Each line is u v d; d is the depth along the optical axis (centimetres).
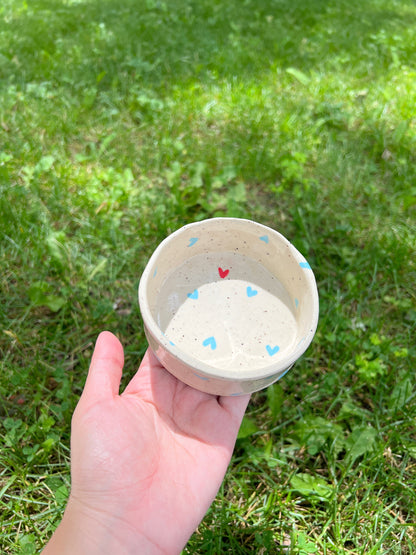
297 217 50
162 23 96
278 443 35
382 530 32
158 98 70
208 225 33
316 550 30
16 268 45
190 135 62
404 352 39
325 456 35
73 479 25
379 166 62
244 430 34
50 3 104
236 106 69
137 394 30
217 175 56
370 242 49
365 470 34
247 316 33
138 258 47
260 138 63
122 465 25
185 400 30
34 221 49
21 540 30
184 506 26
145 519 25
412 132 66
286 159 58
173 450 28
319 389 38
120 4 106
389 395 38
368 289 45
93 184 53
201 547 29
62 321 41
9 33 85
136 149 60
